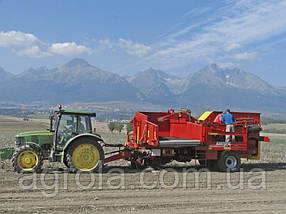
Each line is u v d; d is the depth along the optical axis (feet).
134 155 41.83
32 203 25.13
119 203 25.67
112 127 240.12
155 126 39.42
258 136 45.70
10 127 313.73
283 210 25.14
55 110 40.16
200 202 26.66
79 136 37.19
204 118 46.14
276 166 49.62
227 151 42.47
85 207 24.45
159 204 25.72
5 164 43.65
